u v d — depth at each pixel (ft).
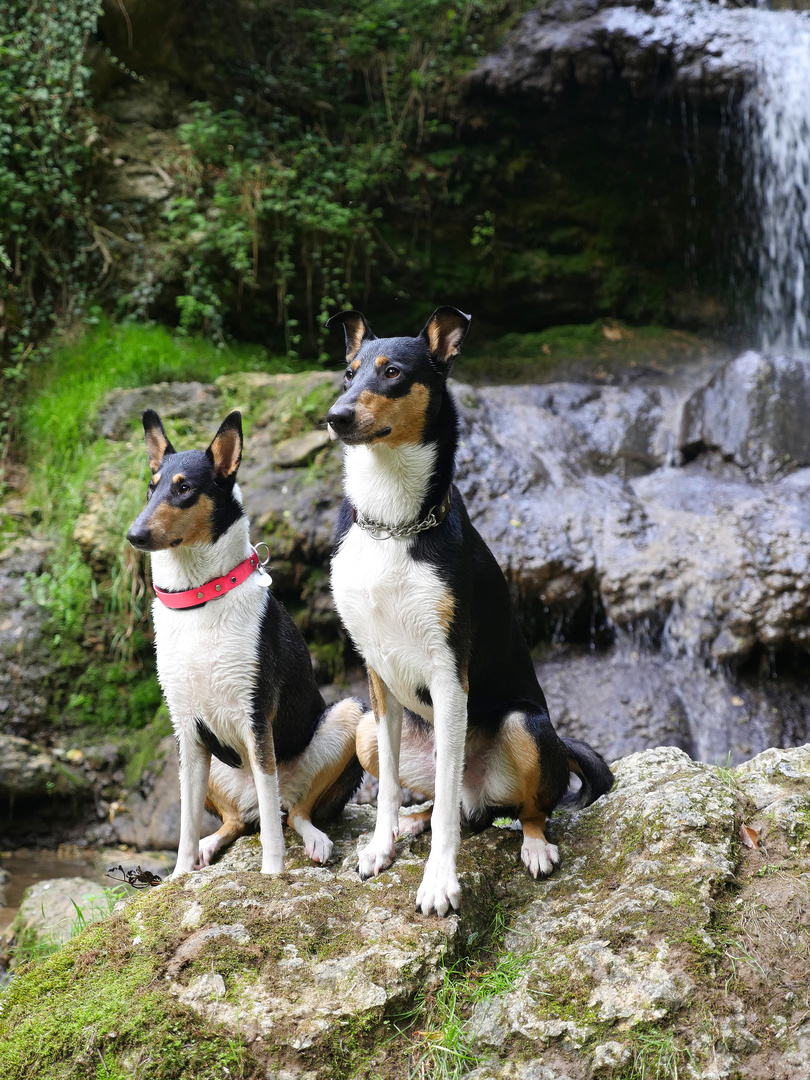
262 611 10.39
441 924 8.87
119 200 28.12
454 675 9.55
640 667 19.93
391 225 32.24
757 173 32.53
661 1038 7.57
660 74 30.25
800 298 32.04
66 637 20.35
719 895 8.67
